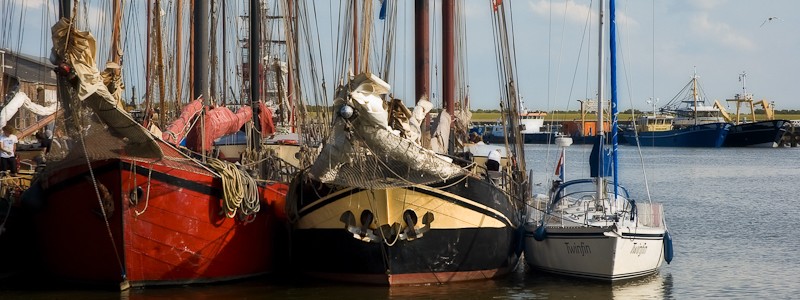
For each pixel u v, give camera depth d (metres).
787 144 188.12
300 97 35.47
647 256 31.38
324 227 29.16
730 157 146.62
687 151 170.75
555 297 28.45
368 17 28.77
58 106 27.94
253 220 30.27
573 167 109.50
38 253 29.05
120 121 25.02
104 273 27.69
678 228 50.22
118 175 26.44
